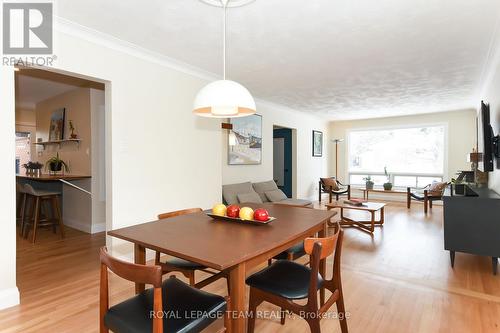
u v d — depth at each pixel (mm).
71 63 2564
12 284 2193
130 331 1195
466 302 2297
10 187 2152
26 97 5398
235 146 5152
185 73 3652
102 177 4512
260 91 4812
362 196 8094
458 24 2451
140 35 2705
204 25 2494
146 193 3238
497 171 3330
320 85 4430
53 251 3494
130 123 3066
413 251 3555
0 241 2121
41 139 5766
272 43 2861
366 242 3934
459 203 2977
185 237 1592
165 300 1403
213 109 2076
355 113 7000
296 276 1747
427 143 7152
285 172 7090
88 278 2719
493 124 3713
